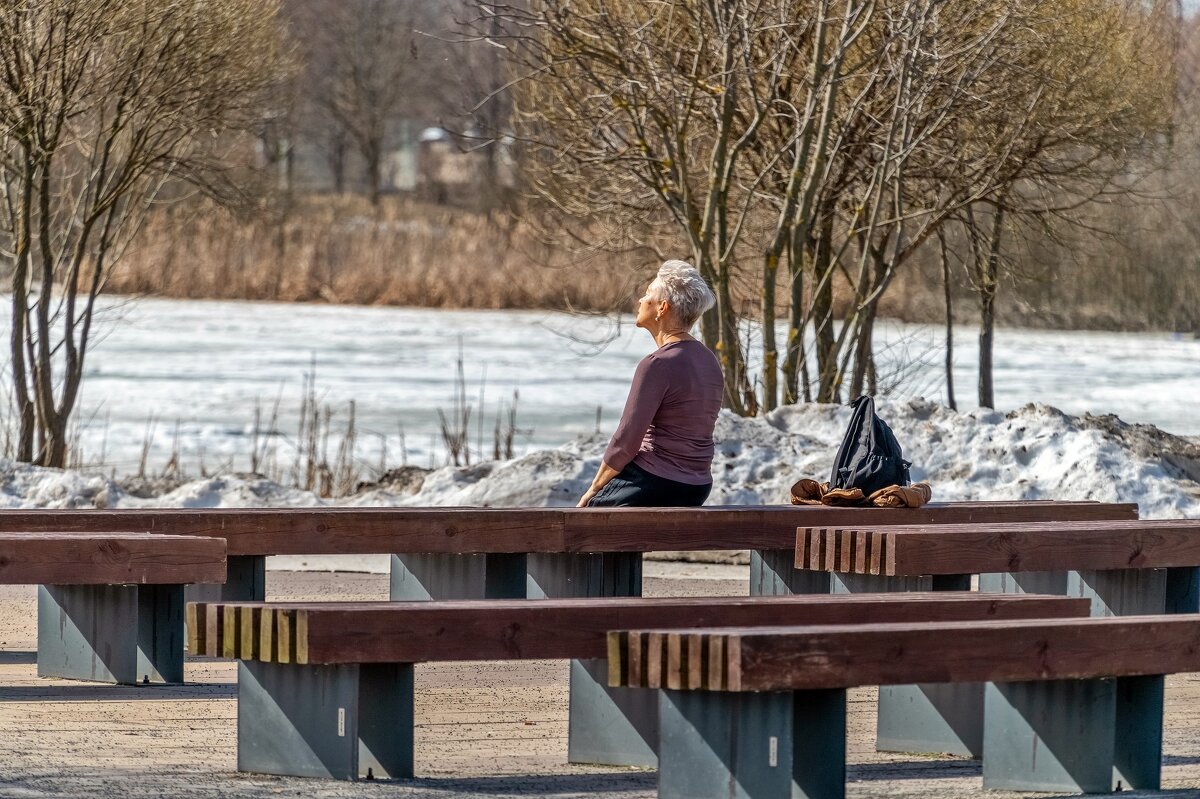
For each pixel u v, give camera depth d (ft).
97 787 46.83
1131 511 83.46
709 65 125.90
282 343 319.88
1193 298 276.00
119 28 125.80
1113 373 264.31
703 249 124.67
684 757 45.44
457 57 134.00
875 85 126.62
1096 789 49.80
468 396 235.40
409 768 50.60
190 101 132.87
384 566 105.81
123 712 60.70
